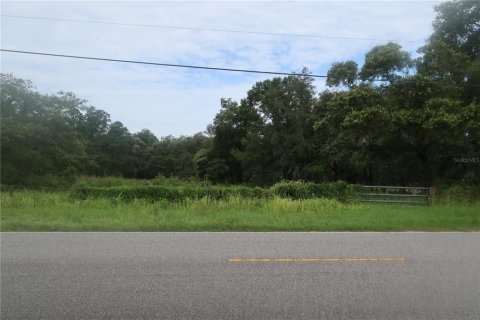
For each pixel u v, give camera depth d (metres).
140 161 94.06
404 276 6.66
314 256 7.99
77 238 9.76
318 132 46.62
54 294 5.60
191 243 9.22
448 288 6.08
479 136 25.62
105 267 6.96
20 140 30.89
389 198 21.80
